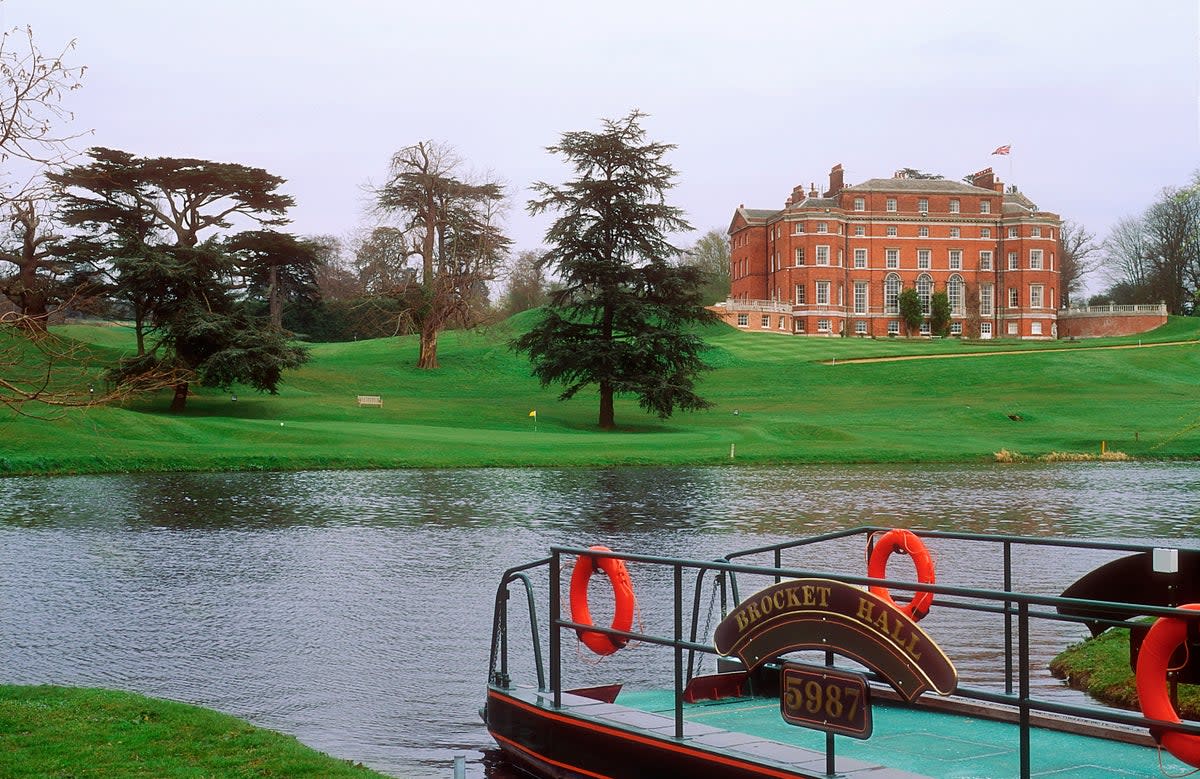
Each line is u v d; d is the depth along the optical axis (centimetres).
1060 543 779
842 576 611
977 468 4528
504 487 3509
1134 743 723
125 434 4628
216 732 879
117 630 1409
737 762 652
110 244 5947
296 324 11656
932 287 12212
